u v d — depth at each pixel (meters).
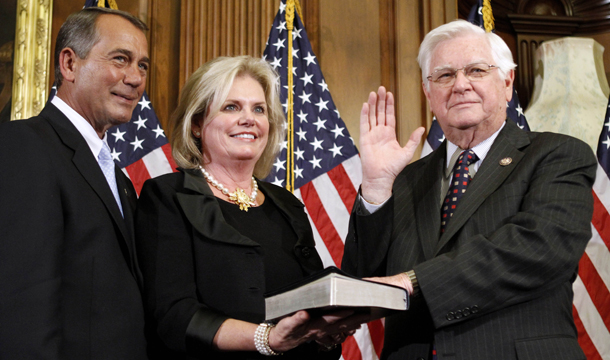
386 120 2.06
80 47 2.19
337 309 1.59
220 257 1.95
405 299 1.62
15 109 4.00
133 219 2.10
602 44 4.84
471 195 1.97
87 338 1.79
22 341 1.64
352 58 4.25
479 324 1.79
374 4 4.34
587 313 3.58
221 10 4.21
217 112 2.16
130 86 2.22
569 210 1.81
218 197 2.13
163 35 4.24
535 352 1.72
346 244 2.14
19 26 4.09
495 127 2.11
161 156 3.70
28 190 1.78
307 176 3.74
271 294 1.69
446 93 2.13
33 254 1.71
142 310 1.92
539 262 1.73
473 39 2.15
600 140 3.80
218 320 1.80
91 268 1.85
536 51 4.61
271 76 2.29
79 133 2.07
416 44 4.29
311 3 4.32
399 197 2.22
